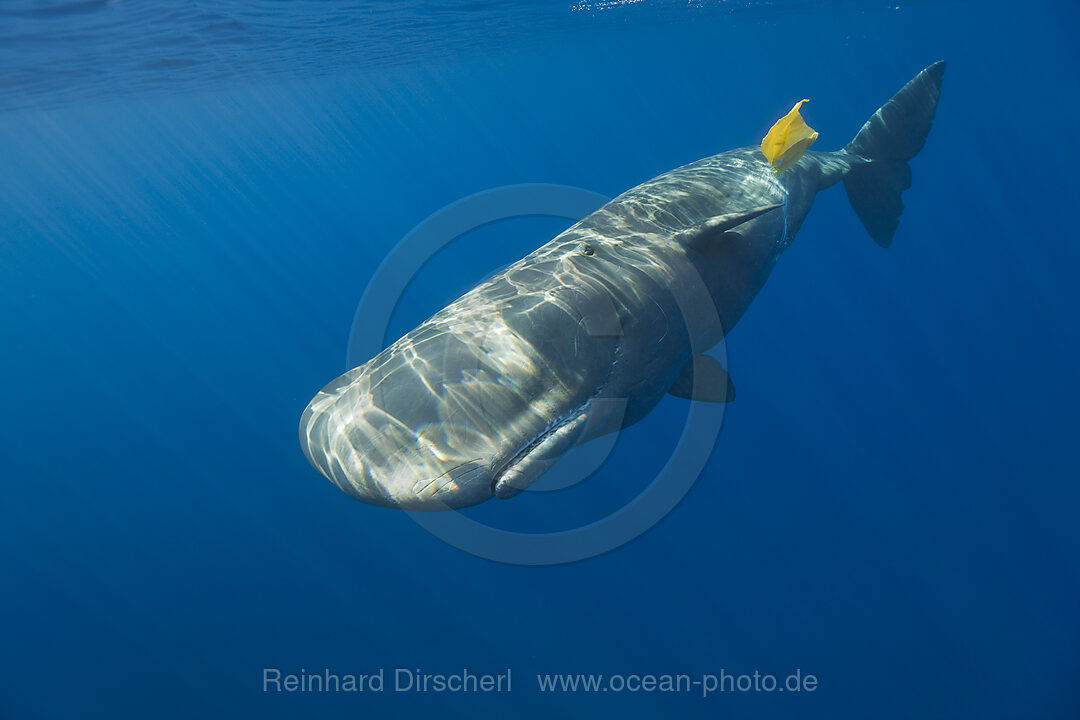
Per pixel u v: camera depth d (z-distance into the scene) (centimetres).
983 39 5034
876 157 909
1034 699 1075
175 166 5847
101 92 2347
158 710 1091
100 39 1542
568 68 4384
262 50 2006
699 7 2578
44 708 1110
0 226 6322
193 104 3044
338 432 421
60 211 6488
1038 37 4841
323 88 3194
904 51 5238
